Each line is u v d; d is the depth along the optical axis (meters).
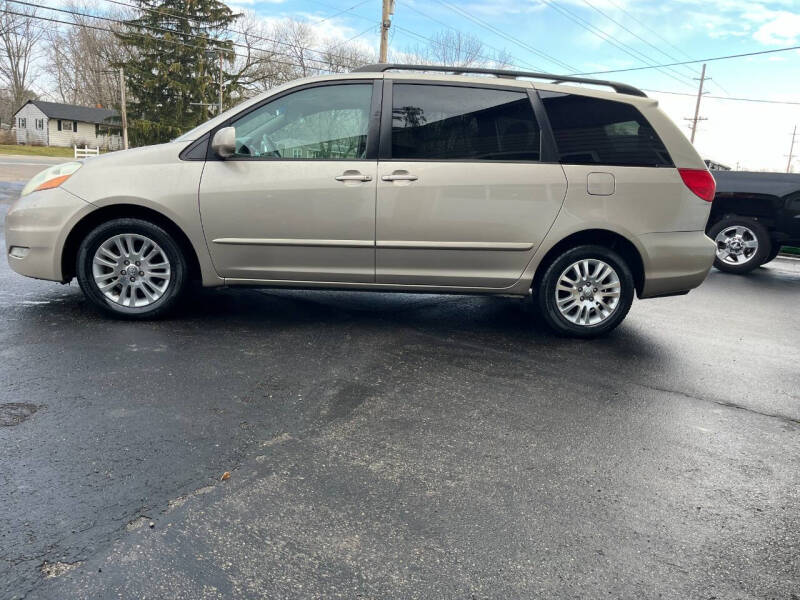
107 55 56.50
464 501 2.22
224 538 1.94
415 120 4.12
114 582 1.72
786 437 2.96
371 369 3.56
